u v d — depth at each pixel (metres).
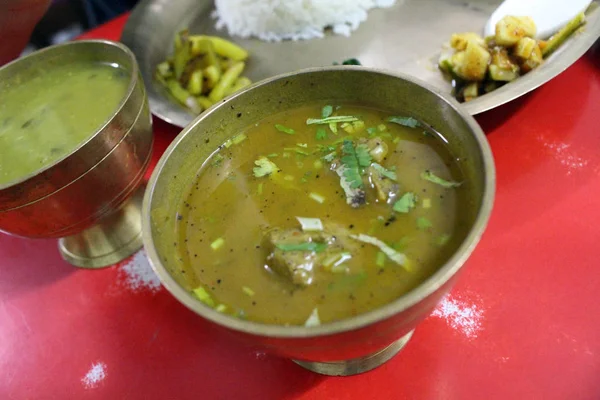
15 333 0.32
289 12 0.49
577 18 0.37
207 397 0.28
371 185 0.26
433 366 0.27
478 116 0.37
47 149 0.31
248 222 0.26
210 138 0.28
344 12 0.50
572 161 0.34
